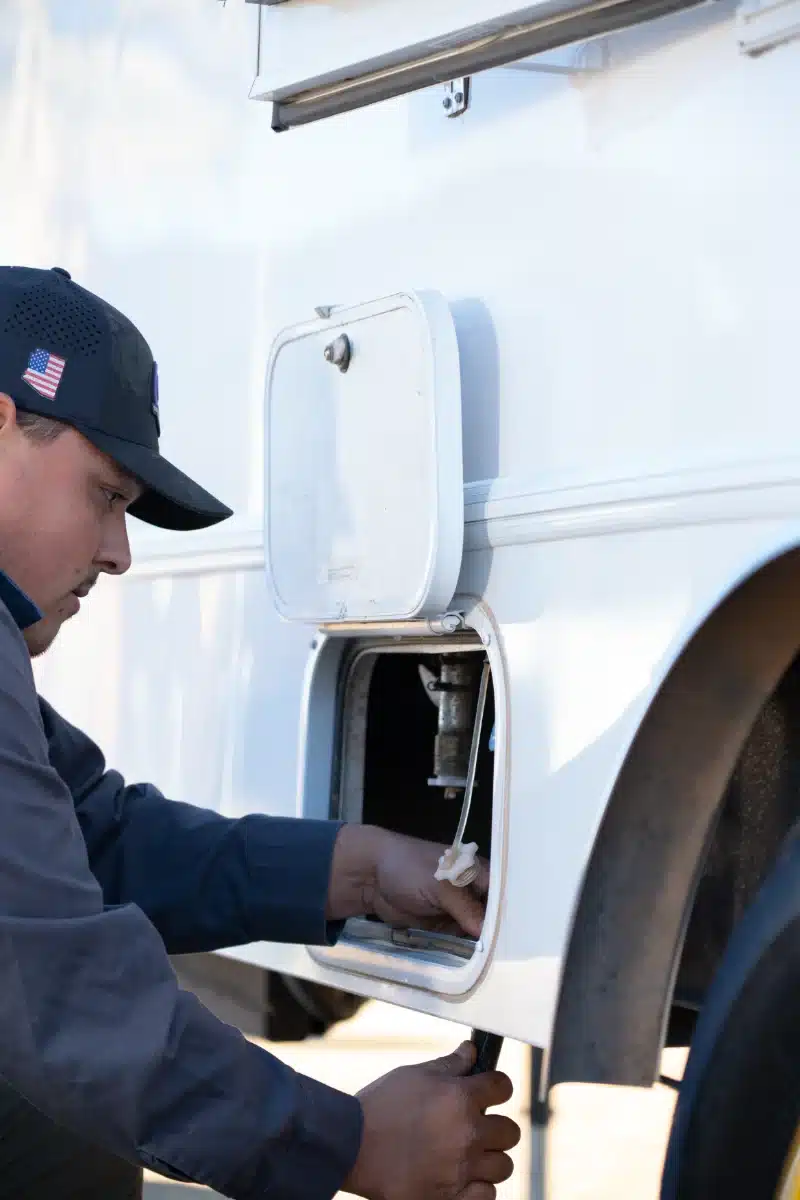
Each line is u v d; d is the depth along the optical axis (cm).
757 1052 144
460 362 178
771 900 145
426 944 186
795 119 143
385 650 194
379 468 178
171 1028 138
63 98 270
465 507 176
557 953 160
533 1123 235
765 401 143
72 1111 135
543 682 165
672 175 154
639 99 158
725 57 150
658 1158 232
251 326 217
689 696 154
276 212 213
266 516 200
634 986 163
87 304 155
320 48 178
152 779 236
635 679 154
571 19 153
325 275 203
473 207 179
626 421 157
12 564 152
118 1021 136
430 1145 149
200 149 230
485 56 163
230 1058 140
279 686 209
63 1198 176
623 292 159
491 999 168
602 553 158
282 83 184
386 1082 154
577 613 161
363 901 188
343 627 192
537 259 169
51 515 151
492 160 176
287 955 206
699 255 151
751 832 168
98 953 136
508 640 169
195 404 229
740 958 146
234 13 224
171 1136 137
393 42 167
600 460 160
